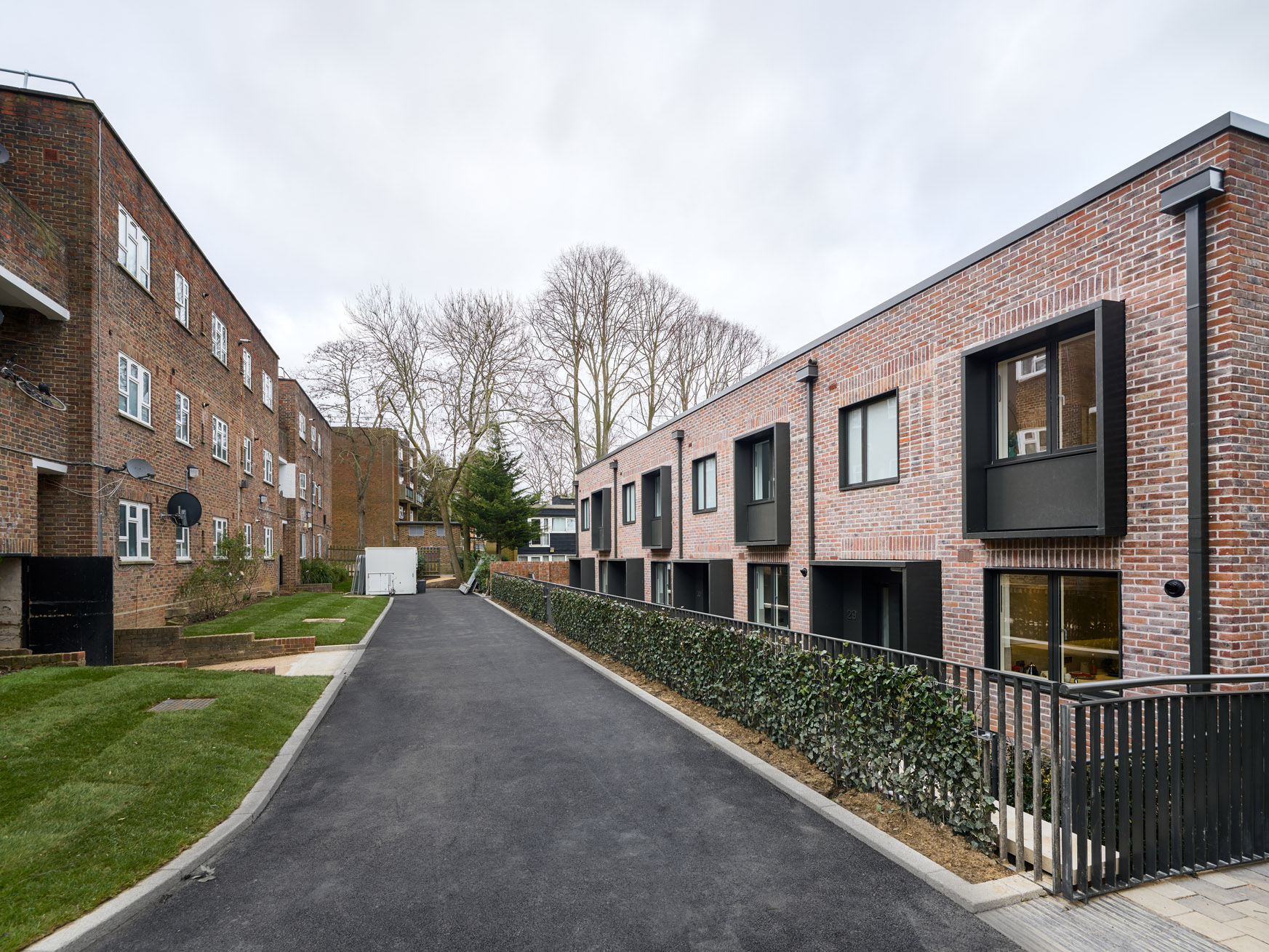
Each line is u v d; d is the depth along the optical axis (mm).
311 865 4801
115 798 5527
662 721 8672
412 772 6812
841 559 10844
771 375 13016
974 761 4699
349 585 36938
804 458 11844
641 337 37469
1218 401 5688
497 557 43625
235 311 21797
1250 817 4684
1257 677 4633
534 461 46031
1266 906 4043
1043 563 7242
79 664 10828
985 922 3920
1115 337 6422
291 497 31562
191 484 17547
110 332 13062
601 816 5617
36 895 4109
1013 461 7613
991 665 8016
